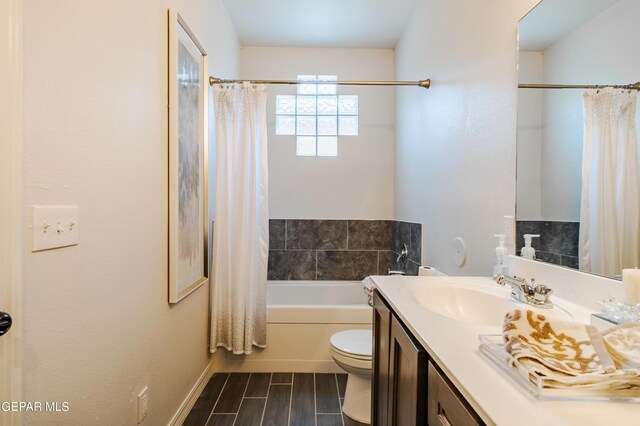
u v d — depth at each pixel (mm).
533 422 496
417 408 840
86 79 959
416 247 2455
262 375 2248
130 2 1188
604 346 625
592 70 1013
